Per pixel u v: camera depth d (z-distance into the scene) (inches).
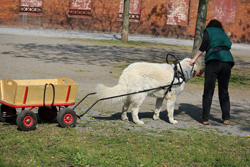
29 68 449.4
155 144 183.9
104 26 1155.9
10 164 141.9
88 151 164.9
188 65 246.5
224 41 242.8
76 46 733.3
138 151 171.5
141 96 229.6
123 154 164.4
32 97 194.9
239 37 1157.1
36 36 873.5
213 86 245.9
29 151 159.3
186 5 1136.2
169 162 158.9
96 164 150.8
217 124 252.2
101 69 492.7
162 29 1149.7
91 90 345.1
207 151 178.5
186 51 802.2
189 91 395.9
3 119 204.1
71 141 179.5
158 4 1138.7
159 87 231.8
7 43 697.6
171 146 183.0
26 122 190.4
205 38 244.7
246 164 163.2
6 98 198.7
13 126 200.2
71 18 1147.3
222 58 240.7
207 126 243.9
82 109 266.1
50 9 1141.7
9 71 413.4
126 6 860.6
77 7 1147.3
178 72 242.5
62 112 201.2
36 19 1144.2
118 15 1147.9
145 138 195.5
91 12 1146.7
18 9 1133.7
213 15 1146.0
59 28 1153.4
